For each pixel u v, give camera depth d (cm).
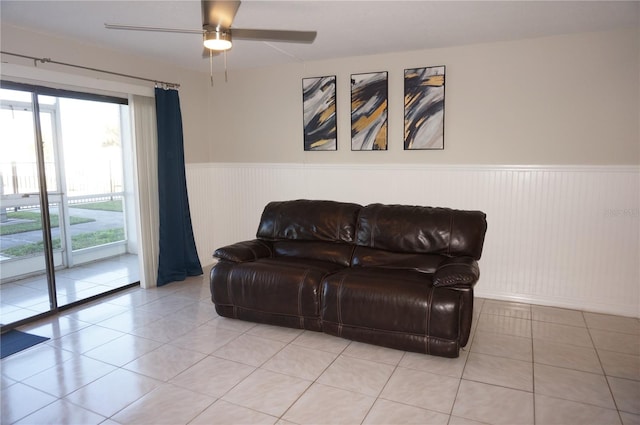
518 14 304
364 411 225
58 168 454
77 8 286
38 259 429
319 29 338
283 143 481
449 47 395
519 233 385
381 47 397
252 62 457
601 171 353
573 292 372
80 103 454
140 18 306
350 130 445
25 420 218
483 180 393
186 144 482
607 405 227
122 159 519
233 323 344
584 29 342
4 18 303
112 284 440
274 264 337
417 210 348
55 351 295
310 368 271
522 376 258
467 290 278
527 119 375
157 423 216
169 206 445
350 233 367
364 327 295
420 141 412
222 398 238
